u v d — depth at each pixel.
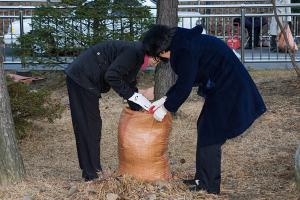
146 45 5.46
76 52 12.29
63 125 9.36
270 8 15.21
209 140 5.61
